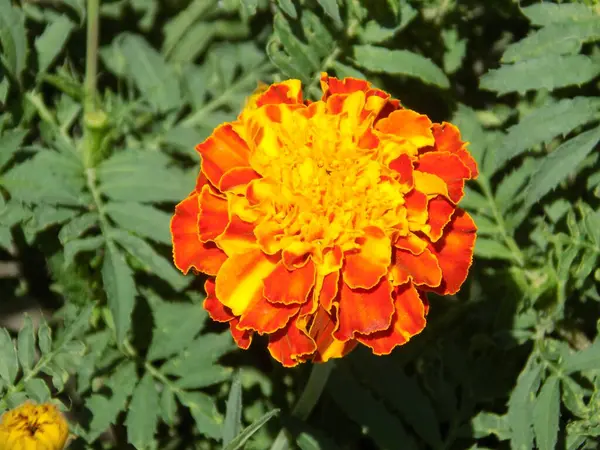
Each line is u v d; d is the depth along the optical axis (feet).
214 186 0.61
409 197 0.60
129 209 0.74
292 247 0.58
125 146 0.83
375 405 0.80
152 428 0.74
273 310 0.59
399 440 0.79
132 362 0.77
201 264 0.61
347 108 0.62
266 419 0.63
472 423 0.81
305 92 0.79
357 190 0.60
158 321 0.79
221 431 0.75
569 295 0.81
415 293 0.60
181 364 0.77
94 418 0.74
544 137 0.73
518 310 0.81
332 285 0.58
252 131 0.61
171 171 0.76
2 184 0.74
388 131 0.63
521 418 0.75
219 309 0.62
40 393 0.69
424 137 0.62
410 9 0.79
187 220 0.62
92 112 0.78
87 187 0.75
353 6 0.78
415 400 0.81
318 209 0.59
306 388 0.76
